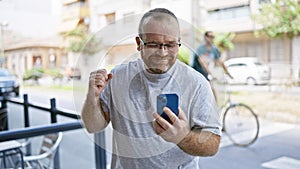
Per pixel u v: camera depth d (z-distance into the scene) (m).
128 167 0.90
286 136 3.52
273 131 3.70
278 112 4.38
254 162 2.78
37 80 6.97
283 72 7.17
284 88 6.07
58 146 2.34
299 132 3.64
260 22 7.03
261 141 3.34
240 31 7.75
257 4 6.68
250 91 5.82
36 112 2.70
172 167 0.88
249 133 3.36
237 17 7.08
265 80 6.40
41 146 2.29
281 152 3.03
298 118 4.09
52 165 2.32
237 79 6.11
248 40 8.58
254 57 8.34
